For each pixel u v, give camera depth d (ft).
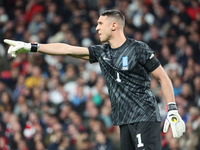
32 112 100.83
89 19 132.77
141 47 34.99
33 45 35.73
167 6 132.05
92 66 112.47
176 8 130.82
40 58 118.21
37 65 116.98
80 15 133.39
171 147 81.66
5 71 120.06
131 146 36.24
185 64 112.06
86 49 37.24
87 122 94.32
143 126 34.60
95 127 88.12
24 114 100.68
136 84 34.86
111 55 36.01
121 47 35.73
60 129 92.89
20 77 113.80
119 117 35.70
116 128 85.71
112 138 85.25
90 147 86.99
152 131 34.81
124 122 35.35
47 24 134.10
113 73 35.65
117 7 133.69
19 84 112.37
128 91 34.68
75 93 103.81
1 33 137.08
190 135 83.30
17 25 139.23
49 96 105.09
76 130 91.97
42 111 100.53
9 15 144.66
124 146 36.37
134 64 34.76
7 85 115.85
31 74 113.19
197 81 99.45
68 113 97.60
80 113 99.30
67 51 36.86
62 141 90.27
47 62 117.91
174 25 124.98
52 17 136.26
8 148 94.94
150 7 129.49
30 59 118.52
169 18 127.95
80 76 109.19
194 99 95.71
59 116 98.07
